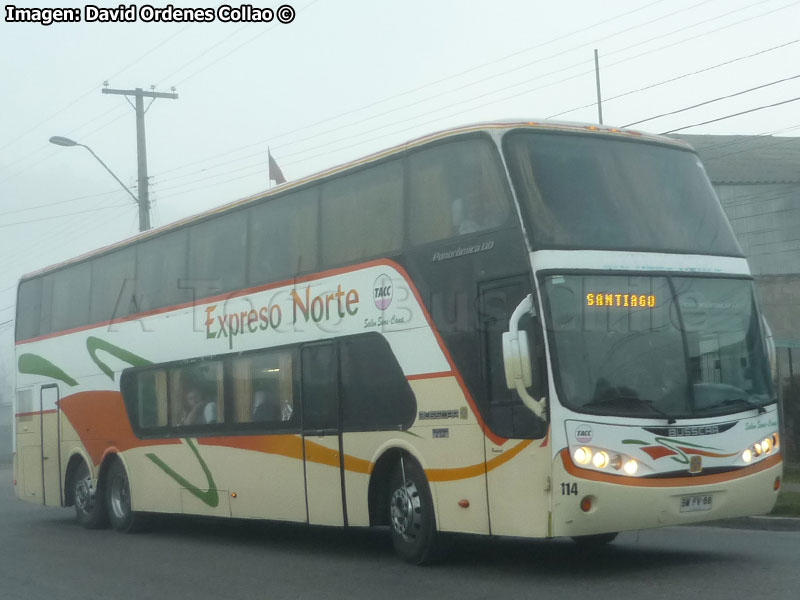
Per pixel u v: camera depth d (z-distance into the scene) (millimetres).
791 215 35812
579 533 9180
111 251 17219
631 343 9633
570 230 9758
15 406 20031
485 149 10180
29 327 19766
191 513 14766
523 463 9508
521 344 9180
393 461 11328
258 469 13273
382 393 11242
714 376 9930
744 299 10406
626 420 9383
